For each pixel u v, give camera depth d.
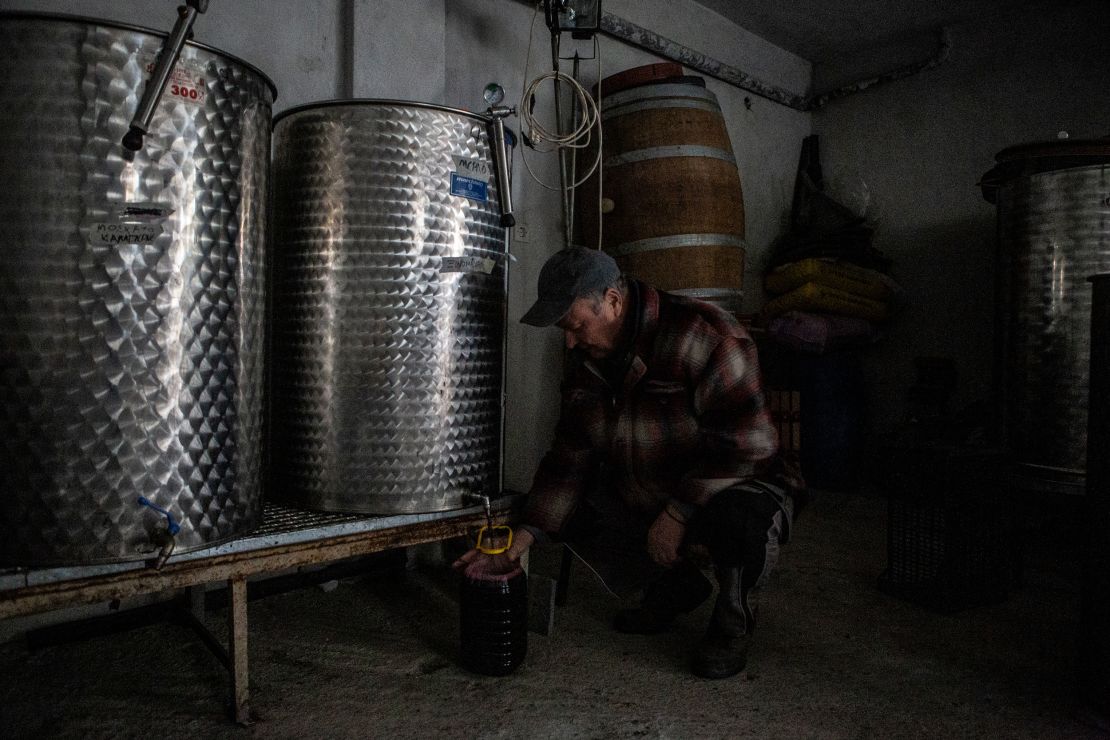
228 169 1.40
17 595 1.21
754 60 4.25
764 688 1.61
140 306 1.28
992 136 3.91
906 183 4.25
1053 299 2.60
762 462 1.63
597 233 3.02
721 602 1.65
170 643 1.79
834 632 1.94
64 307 1.23
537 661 1.73
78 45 1.21
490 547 1.71
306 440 1.74
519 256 2.98
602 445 1.81
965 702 1.56
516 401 2.99
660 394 1.72
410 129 1.67
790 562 2.57
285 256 1.76
